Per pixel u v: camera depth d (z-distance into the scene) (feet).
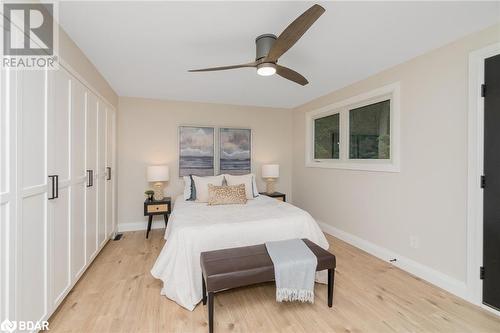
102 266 8.11
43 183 4.91
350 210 10.41
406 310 5.82
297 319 5.48
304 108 13.91
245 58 7.66
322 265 5.70
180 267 6.10
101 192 9.05
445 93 6.76
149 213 11.19
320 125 12.83
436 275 6.96
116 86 10.48
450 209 6.66
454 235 6.56
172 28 5.89
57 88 5.52
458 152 6.45
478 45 6.03
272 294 6.48
